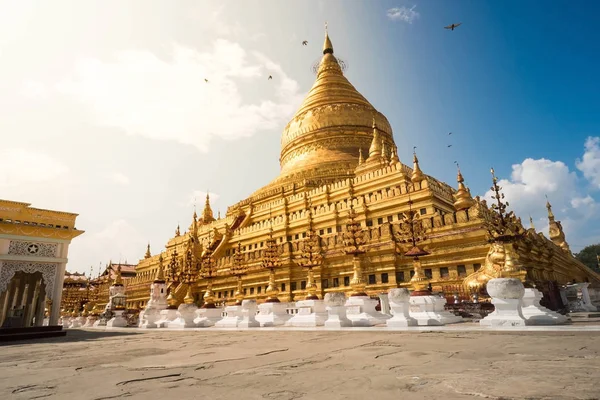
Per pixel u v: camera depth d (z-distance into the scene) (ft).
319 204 171.53
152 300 117.60
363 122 217.97
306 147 220.02
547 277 127.65
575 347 29.84
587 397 15.31
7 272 83.92
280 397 17.28
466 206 126.11
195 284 176.96
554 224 219.20
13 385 22.00
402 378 20.49
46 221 91.40
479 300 80.79
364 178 161.48
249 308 86.07
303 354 32.50
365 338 44.65
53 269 90.43
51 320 86.94
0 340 69.51
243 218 206.18
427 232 112.68
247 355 33.24
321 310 79.00
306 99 244.63
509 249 60.23
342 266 128.36
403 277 114.62
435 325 59.52
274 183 208.95
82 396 18.67
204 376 23.36
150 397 18.01
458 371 21.83
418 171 143.23
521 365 22.98
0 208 86.22
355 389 18.34
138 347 45.16
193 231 221.66
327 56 258.78
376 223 140.67
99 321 142.51
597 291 129.08
